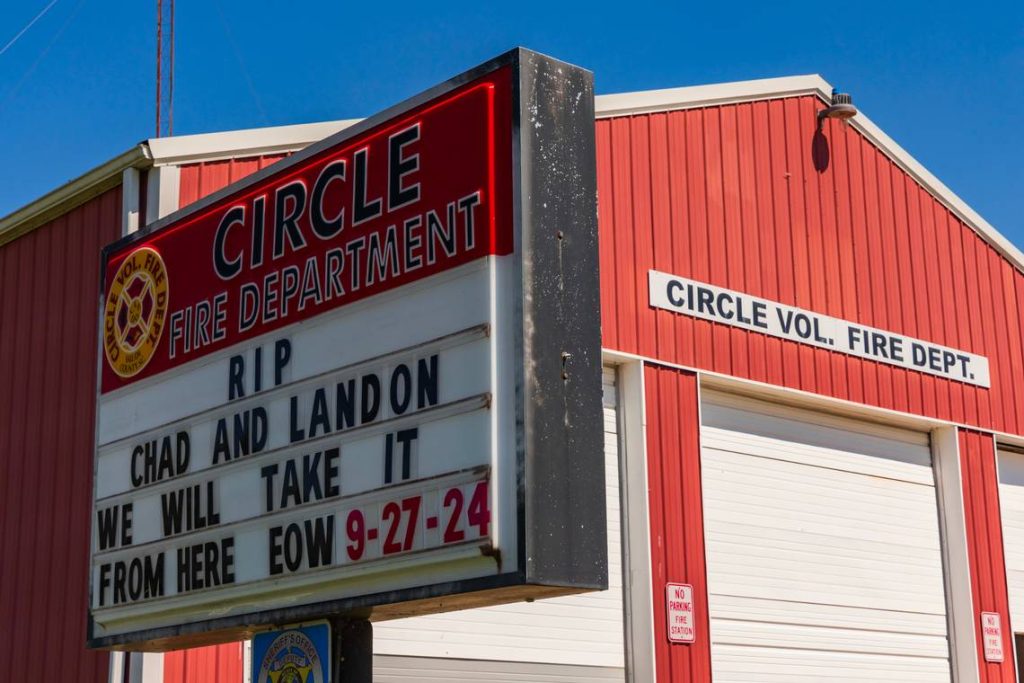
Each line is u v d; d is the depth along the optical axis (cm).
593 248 867
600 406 841
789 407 1891
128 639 1082
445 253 883
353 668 918
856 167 2027
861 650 1872
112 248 1207
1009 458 2189
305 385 968
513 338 826
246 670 1394
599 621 1633
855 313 1961
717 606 1727
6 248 1717
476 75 890
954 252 2142
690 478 1706
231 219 1078
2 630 1560
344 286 957
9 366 1662
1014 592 2112
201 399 1062
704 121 1848
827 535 1881
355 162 973
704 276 1786
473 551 809
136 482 1109
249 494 992
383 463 888
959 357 2097
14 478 1606
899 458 2017
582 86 890
